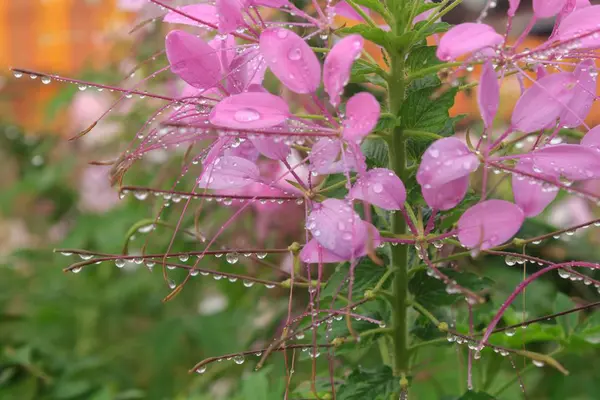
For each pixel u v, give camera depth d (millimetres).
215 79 561
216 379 862
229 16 552
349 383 574
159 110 569
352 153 544
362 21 594
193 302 1036
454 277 572
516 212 538
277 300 839
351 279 537
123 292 1010
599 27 546
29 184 1136
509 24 552
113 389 814
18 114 1344
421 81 578
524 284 546
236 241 829
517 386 715
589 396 697
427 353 721
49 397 798
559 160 538
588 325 644
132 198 1009
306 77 539
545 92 542
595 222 554
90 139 1077
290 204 802
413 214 558
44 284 1073
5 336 956
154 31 996
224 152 571
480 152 542
